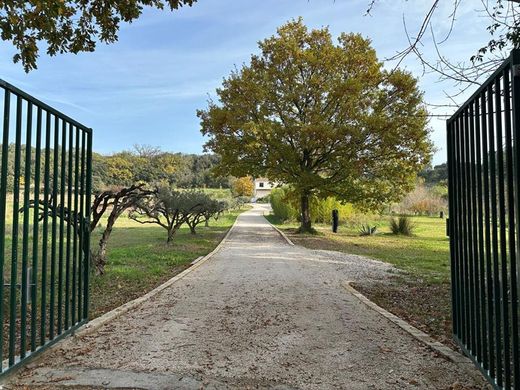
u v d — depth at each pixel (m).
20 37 6.06
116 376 3.11
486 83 2.75
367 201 20.56
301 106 21.00
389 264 11.11
